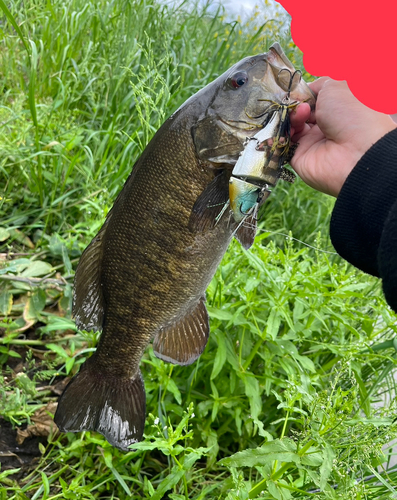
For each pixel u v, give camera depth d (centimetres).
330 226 42
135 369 50
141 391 51
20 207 84
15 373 66
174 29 118
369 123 43
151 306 47
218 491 58
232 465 42
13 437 60
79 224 77
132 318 48
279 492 44
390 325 64
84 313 49
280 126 42
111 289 48
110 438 49
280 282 64
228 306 63
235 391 64
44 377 62
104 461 58
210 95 43
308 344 74
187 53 112
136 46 94
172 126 44
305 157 47
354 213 40
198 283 47
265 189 43
